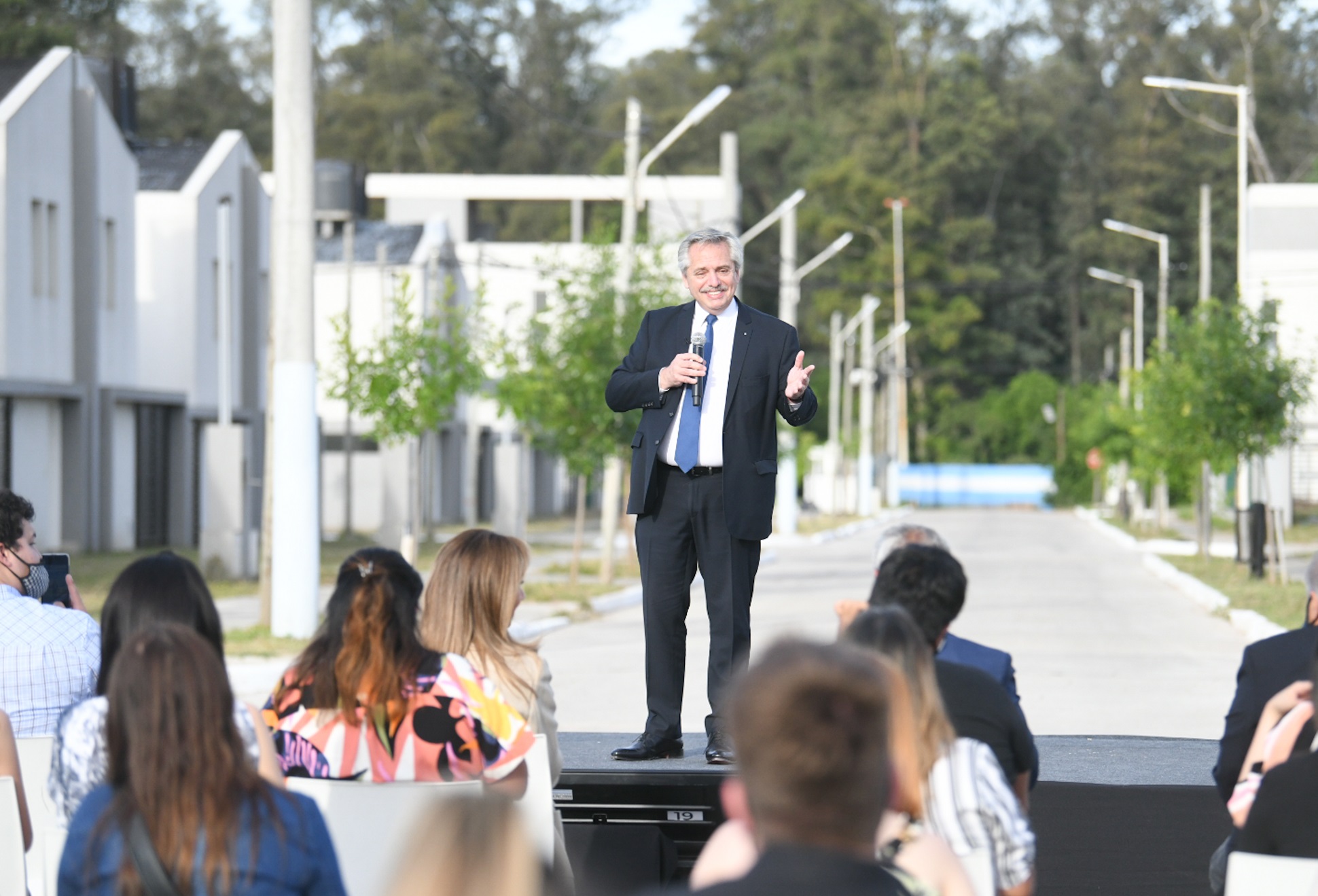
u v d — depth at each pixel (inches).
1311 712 187.9
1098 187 3750.0
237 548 1112.2
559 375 1085.1
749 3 4077.3
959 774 160.2
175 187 1581.0
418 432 1103.6
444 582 216.2
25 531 260.5
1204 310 1280.8
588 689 598.9
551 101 3878.0
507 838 90.0
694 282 266.8
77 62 1342.3
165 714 140.6
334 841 184.1
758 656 110.5
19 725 236.5
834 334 2753.4
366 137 3722.9
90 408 1339.8
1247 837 173.0
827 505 3196.4
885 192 3656.5
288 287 713.0
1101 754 365.7
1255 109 3540.8
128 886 138.2
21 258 1250.6
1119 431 2283.5
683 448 263.9
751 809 108.7
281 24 708.0
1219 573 1213.7
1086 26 3841.0
